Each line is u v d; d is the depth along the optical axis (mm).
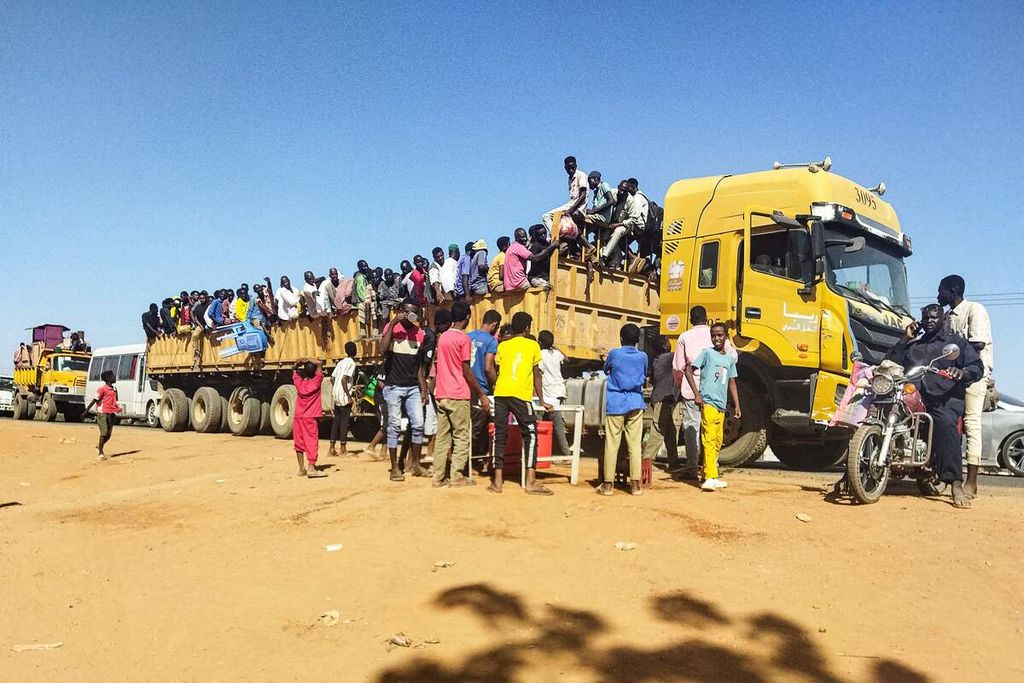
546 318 10547
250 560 6055
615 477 8484
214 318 19719
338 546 6164
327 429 18125
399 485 8422
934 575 5371
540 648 4262
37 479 12516
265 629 4711
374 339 13945
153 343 23469
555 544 6016
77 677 4277
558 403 9898
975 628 4637
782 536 6129
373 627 4625
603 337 11336
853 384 7773
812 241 9430
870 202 10617
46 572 6355
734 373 8094
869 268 10328
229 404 19547
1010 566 5547
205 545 6629
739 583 5188
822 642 4379
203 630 4762
